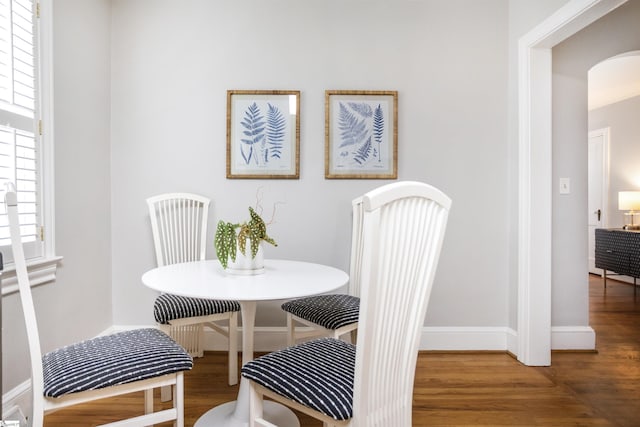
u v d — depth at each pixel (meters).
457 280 2.55
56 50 1.94
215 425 1.60
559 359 2.40
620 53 2.49
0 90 1.58
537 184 2.32
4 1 1.60
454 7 2.53
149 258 2.49
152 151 2.48
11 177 1.63
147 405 1.51
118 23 2.47
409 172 2.53
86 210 2.20
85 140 2.19
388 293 0.98
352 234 2.33
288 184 2.50
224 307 1.91
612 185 5.20
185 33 2.48
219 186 2.50
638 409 1.82
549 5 2.11
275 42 2.50
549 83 2.32
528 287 2.32
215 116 2.50
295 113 2.48
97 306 2.31
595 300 3.96
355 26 2.52
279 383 1.09
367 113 2.50
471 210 2.54
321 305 1.90
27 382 1.71
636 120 4.86
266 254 2.50
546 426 1.68
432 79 2.53
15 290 1.63
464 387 2.03
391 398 1.08
